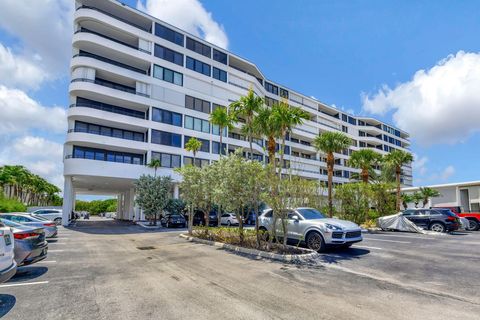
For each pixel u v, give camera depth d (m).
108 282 6.68
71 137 28.72
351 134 67.25
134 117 32.28
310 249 10.68
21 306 5.11
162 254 10.68
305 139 58.06
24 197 60.59
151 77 34.31
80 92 29.92
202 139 37.66
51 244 13.94
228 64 42.53
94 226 28.36
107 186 40.78
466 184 33.72
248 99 23.33
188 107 37.00
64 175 28.83
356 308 4.94
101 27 32.50
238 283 6.54
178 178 34.16
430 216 19.50
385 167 36.81
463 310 4.85
